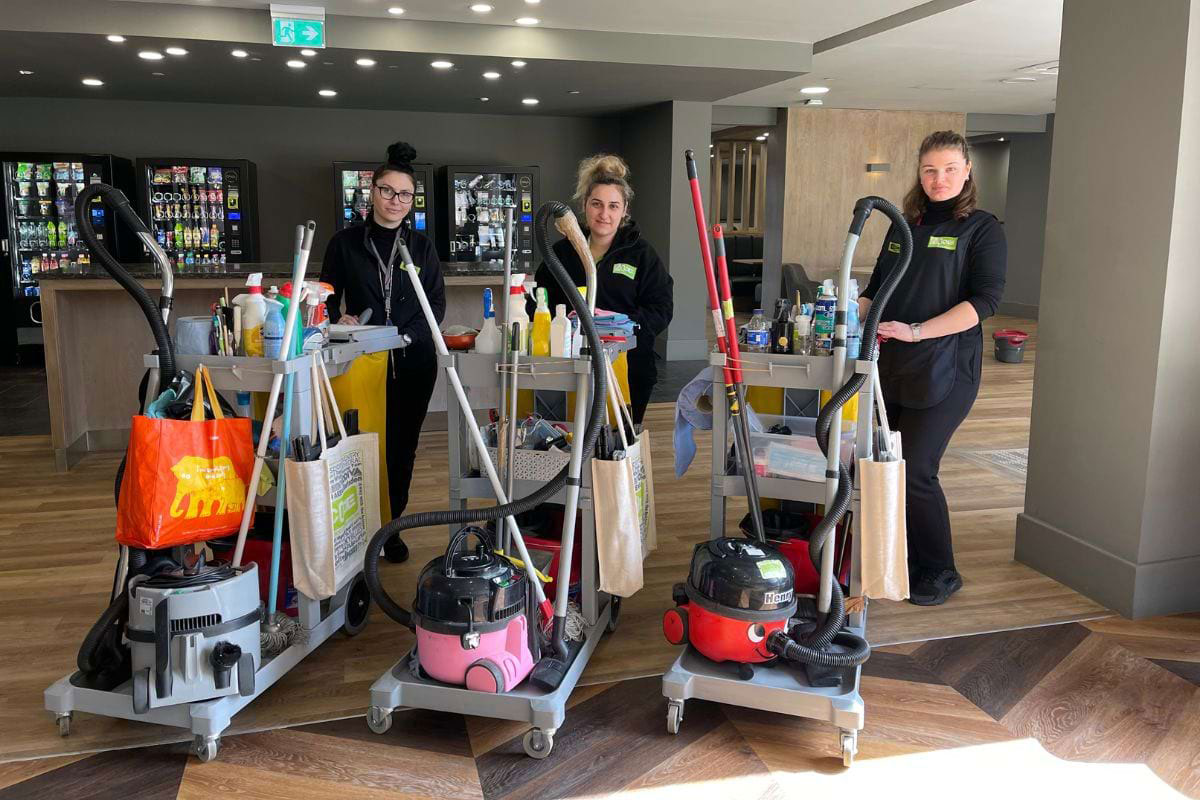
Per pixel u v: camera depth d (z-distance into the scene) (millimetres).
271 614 2248
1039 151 11977
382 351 2848
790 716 2191
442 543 3354
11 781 1902
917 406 2748
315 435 2318
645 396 3281
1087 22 2816
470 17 5617
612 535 2262
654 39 6109
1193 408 2691
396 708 2211
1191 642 2586
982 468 4551
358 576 2574
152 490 1976
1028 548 3172
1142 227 2660
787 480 2418
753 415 2574
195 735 1953
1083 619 2740
